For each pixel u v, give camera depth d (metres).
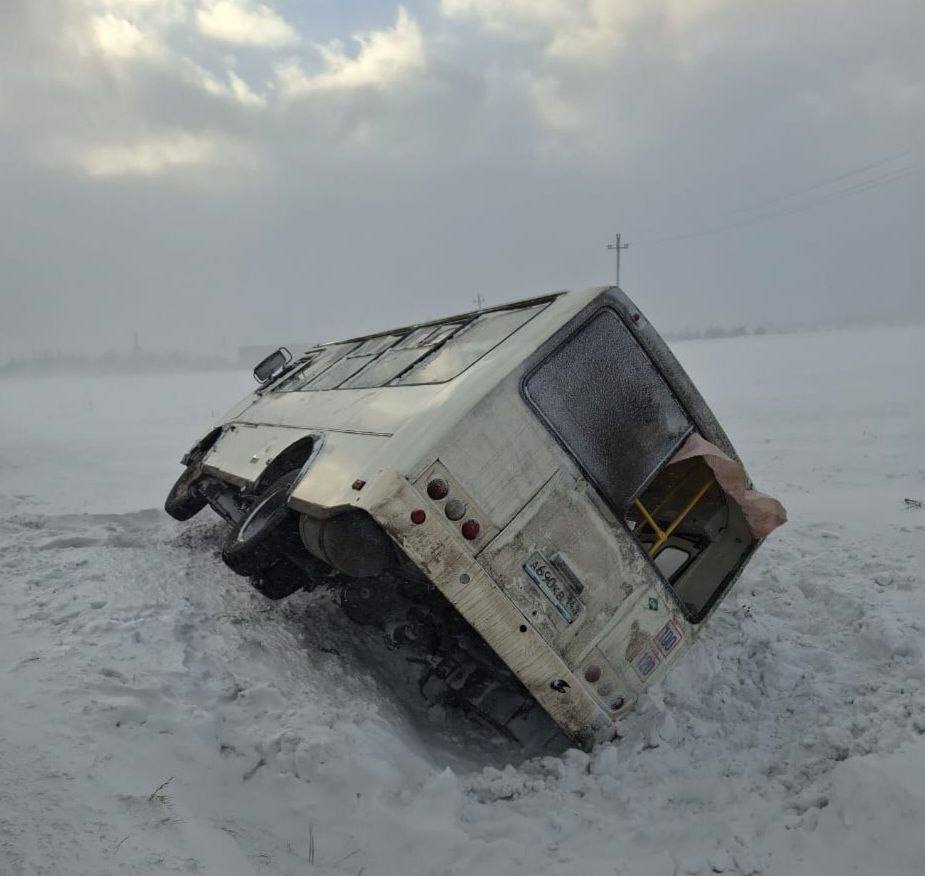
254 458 6.29
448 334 5.47
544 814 3.43
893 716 3.82
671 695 4.48
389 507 3.68
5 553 6.73
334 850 2.96
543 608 3.94
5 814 2.56
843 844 2.89
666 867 2.92
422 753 3.98
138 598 5.20
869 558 6.88
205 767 3.20
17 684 3.59
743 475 4.40
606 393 4.29
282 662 4.51
